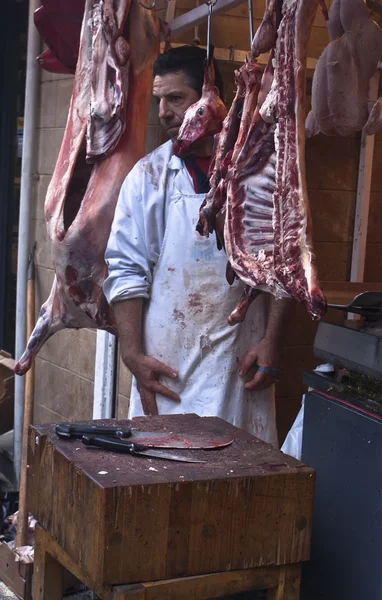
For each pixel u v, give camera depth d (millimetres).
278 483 1712
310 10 1885
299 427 2652
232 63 3475
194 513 1645
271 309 2711
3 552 3234
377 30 2027
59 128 4402
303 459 2271
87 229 2951
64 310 3178
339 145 3680
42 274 4652
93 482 1615
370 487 1988
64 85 4344
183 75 2666
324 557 2154
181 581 1646
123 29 2973
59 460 1788
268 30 2074
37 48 4562
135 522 1598
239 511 1683
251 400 2748
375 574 1967
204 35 3486
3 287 6168
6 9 5977
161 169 2715
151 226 2705
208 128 2482
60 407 4531
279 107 1946
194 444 1876
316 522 2197
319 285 1801
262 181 2119
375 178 3779
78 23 3355
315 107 2111
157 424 2043
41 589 1913
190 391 2695
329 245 3734
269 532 1717
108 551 1584
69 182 3039
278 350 2705
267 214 2111
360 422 2027
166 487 1614
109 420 2055
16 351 4797
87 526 1646
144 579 1621
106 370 3885
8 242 6152
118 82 2926
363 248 3736
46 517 1858
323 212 3693
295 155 1910
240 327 2686
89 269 3023
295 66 1911
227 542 1682
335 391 2150
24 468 3631
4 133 6074
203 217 2295
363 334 2053
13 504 3936
